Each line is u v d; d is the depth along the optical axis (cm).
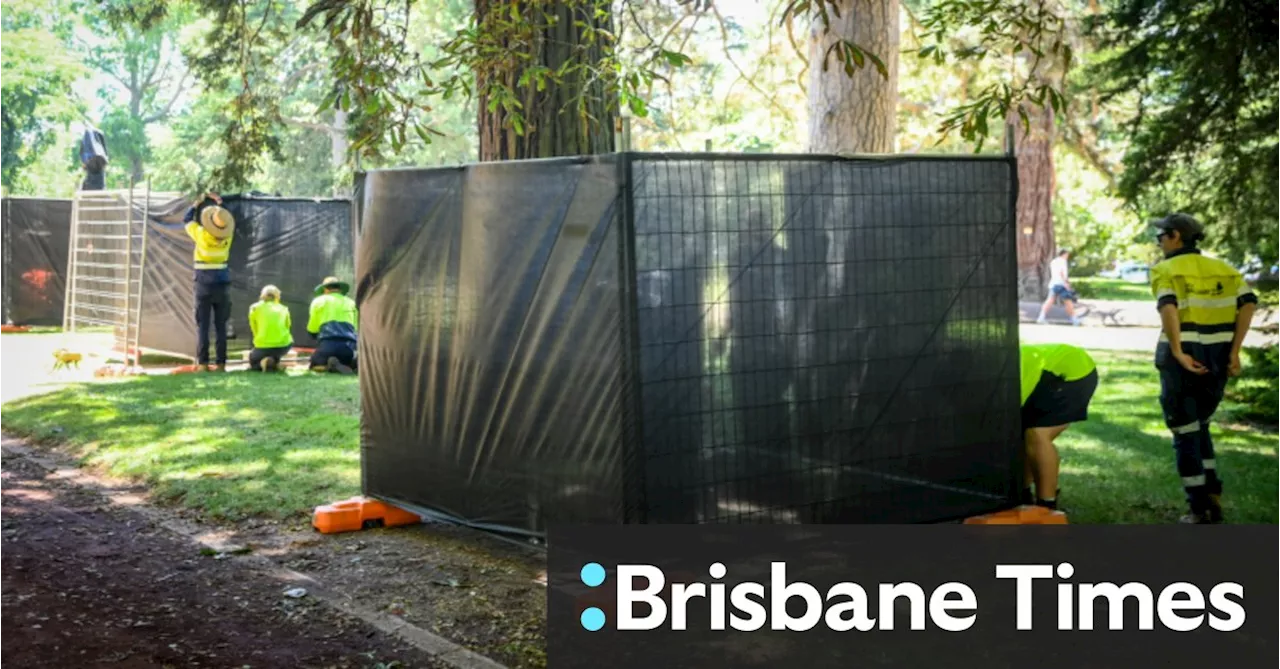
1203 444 747
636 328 564
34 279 2075
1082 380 727
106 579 640
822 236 621
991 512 693
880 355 643
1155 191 1265
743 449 598
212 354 1622
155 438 1012
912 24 1400
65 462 952
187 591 621
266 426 1077
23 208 2069
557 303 607
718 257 588
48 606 587
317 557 687
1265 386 1184
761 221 601
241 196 1638
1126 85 1290
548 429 616
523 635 554
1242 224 1220
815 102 1354
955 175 671
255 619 578
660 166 571
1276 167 1158
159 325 1591
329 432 1048
